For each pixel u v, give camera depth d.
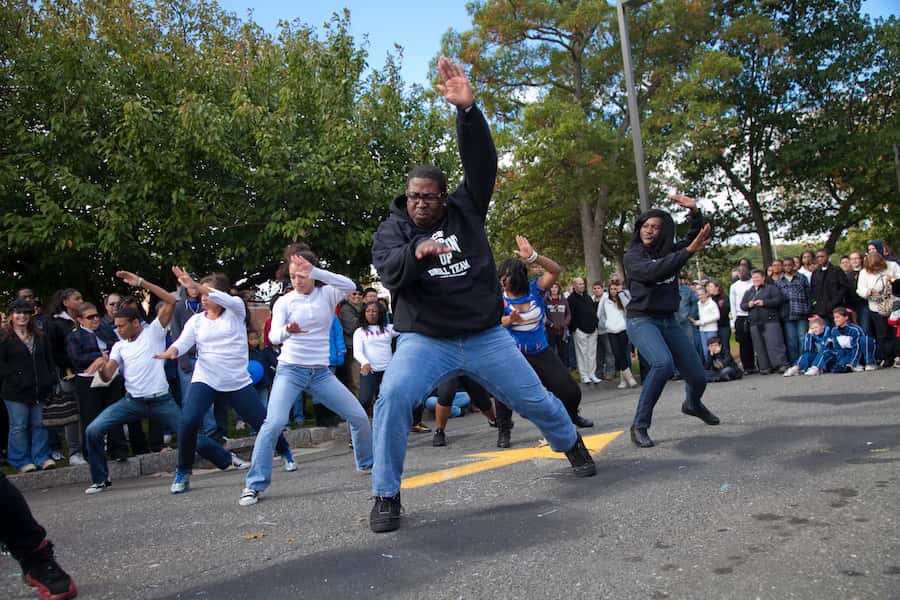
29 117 11.71
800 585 2.60
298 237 11.68
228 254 11.81
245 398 5.86
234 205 11.88
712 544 3.11
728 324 12.12
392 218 3.93
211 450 6.23
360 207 12.34
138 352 6.50
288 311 5.26
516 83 25.19
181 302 8.76
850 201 27.38
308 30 14.79
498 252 25.98
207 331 5.79
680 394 9.43
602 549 3.16
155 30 14.27
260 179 11.51
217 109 11.55
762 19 24.27
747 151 28.25
